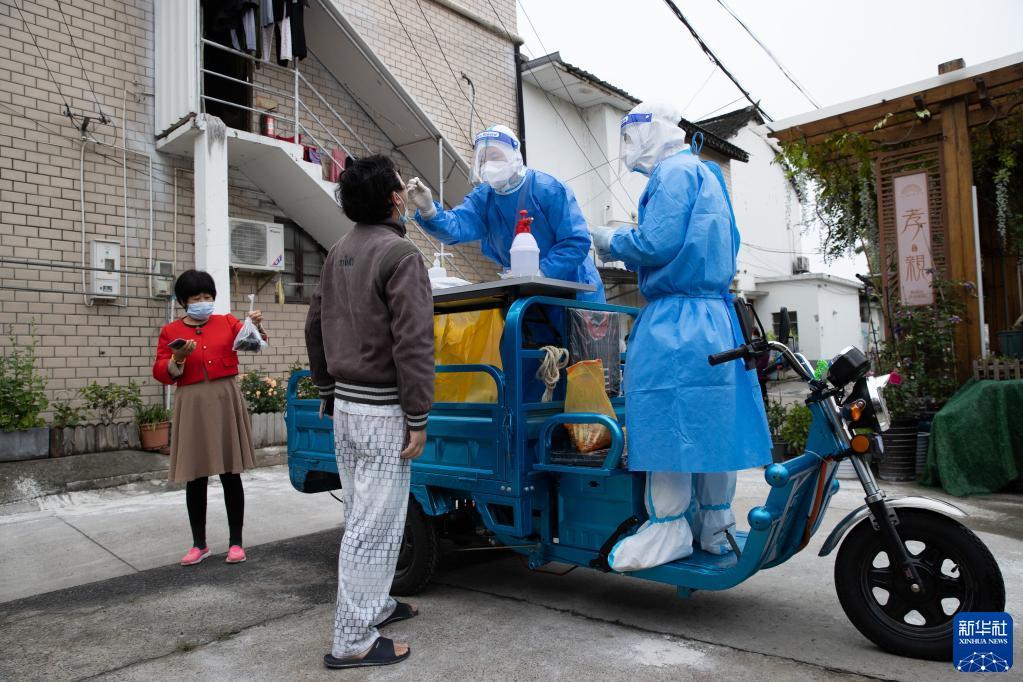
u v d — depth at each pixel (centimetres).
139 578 346
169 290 683
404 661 240
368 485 235
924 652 227
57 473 543
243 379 711
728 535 273
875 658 232
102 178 659
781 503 238
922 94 605
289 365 806
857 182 702
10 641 267
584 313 319
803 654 237
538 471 276
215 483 587
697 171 270
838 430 239
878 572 240
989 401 503
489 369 280
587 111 1241
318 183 738
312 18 823
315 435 372
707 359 249
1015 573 315
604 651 245
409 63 914
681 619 275
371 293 232
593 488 272
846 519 241
